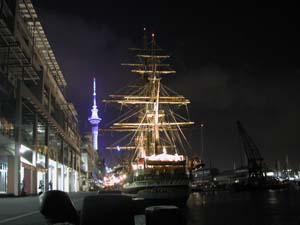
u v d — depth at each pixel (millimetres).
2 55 65375
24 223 16391
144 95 94812
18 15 70125
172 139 91688
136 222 10672
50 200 9766
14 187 57469
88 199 7340
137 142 95312
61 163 102812
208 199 102062
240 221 41688
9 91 58125
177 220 6902
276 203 76875
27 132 68188
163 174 62938
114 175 103812
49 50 93188
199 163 72062
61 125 105688
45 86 87625
